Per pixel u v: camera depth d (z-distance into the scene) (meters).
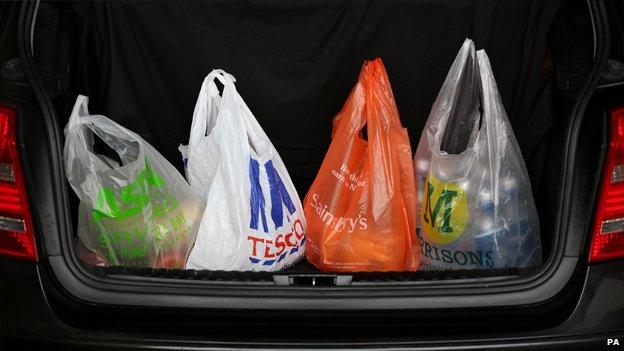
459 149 2.42
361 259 2.35
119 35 2.33
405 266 2.39
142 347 1.88
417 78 2.40
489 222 2.25
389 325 1.91
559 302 1.92
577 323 1.91
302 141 2.50
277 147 2.51
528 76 2.37
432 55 2.36
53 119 1.98
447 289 1.92
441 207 2.29
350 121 2.31
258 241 2.28
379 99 2.27
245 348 1.87
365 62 2.33
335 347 1.87
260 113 2.44
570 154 1.98
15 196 1.92
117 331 1.92
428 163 2.36
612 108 1.97
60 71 2.24
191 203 2.32
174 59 2.36
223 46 2.32
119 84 2.39
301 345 1.87
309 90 2.38
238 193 2.24
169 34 2.31
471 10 2.27
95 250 2.25
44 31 2.29
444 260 2.34
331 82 2.39
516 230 2.25
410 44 2.34
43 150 1.94
